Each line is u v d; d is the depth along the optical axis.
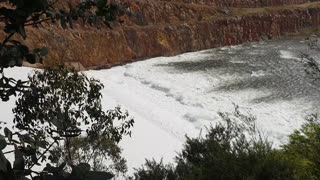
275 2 69.44
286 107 30.83
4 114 22.47
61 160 11.62
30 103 10.56
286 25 65.56
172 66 46.00
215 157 7.59
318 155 7.56
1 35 32.84
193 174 7.89
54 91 11.82
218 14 60.94
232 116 27.64
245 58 49.06
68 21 2.22
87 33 46.81
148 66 46.19
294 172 6.56
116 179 15.02
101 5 2.20
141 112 29.52
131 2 53.38
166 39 53.16
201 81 39.06
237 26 60.19
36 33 42.59
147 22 53.62
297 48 53.09
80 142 12.59
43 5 1.91
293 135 8.28
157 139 23.75
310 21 68.44
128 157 20.28
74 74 11.90
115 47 48.50
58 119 2.77
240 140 8.11
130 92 35.38
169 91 35.69
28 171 1.82
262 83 37.72
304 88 35.38
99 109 12.43
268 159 6.64
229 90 36.06
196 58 50.34
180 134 25.45
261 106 31.28
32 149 2.27
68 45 44.69
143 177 10.00
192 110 30.73
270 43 59.22
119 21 2.38
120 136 13.04
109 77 40.84
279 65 44.09
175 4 57.66
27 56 2.02
